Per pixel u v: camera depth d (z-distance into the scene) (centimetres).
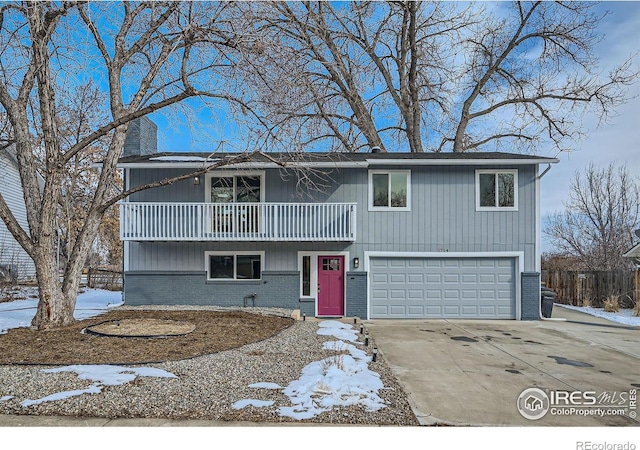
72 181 1978
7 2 887
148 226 1266
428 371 690
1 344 748
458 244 1311
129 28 1045
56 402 493
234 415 469
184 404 494
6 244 1977
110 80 1021
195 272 1322
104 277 2153
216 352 721
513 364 743
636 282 1433
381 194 1325
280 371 625
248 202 1311
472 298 1308
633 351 859
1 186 2014
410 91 2238
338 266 1323
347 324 1100
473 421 480
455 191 1317
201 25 870
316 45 1307
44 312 898
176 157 1393
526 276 1294
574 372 695
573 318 1322
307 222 1269
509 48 2191
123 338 802
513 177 1316
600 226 2488
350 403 506
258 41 895
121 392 523
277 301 1316
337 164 1255
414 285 1315
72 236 2345
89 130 2005
